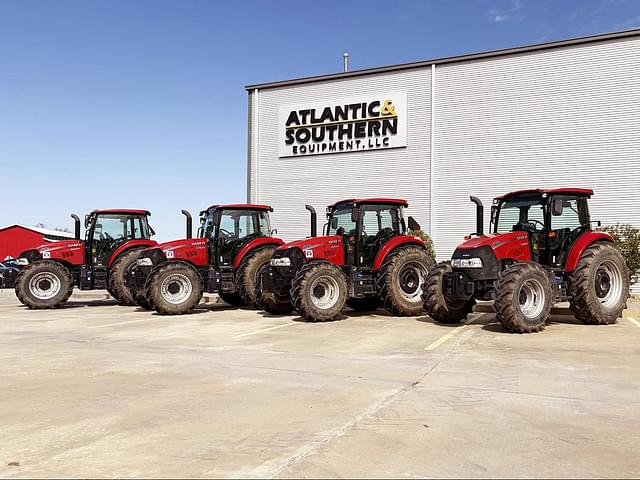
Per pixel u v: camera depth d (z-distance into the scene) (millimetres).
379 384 5887
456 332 9547
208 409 5027
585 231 10703
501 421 4590
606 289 10508
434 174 19703
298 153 22047
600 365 6715
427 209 19812
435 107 19766
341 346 8383
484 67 19094
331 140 21500
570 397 5293
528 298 9461
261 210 14055
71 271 15570
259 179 22734
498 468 3621
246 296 13219
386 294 11742
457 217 19312
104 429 4492
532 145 18344
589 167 17562
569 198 10547
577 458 3789
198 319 12039
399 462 3727
